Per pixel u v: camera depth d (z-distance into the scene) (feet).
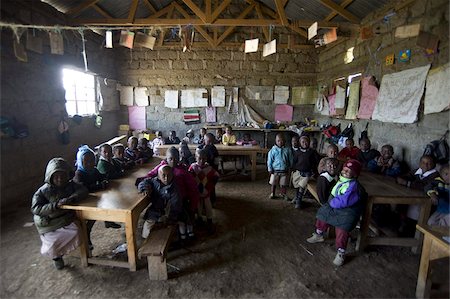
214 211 12.89
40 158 14.46
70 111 18.25
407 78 12.87
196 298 7.04
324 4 16.60
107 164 10.26
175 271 8.16
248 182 17.87
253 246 9.70
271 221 11.80
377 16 15.33
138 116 25.76
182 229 9.65
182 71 25.26
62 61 16.25
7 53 12.19
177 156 9.86
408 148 13.02
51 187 7.67
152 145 20.88
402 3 13.21
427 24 11.68
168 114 25.79
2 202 12.28
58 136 15.97
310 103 25.75
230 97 25.64
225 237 10.36
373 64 16.02
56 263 8.06
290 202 14.07
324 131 21.30
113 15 20.39
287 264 8.59
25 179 13.47
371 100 15.93
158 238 7.94
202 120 25.88
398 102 13.46
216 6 24.07
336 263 8.56
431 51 11.42
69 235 7.76
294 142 13.51
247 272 8.16
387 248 9.53
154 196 8.92
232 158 19.93
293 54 25.21
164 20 16.65
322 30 20.02
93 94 21.59
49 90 15.10
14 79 12.62
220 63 25.21
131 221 7.59
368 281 7.77
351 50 18.84
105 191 8.83
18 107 12.90
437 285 6.71
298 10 20.53
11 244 9.57
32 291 7.22
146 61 25.12
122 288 7.38
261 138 25.86
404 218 10.37
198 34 24.76
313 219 12.01
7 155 12.41
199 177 10.57
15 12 12.50
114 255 8.93
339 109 20.31
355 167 8.52
